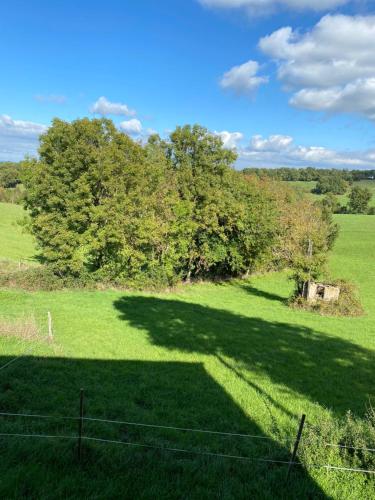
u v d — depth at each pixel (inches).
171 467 309.6
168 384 571.2
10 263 1582.2
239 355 768.9
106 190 1359.5
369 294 1779.0
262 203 1823.3
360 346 930.7
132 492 273.4
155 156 1800.0
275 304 1434.5
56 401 461.4
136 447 340.8
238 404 520.1
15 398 454.0
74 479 276.7
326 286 1373.0
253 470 314.3
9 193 4709.6
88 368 603.2
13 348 634.2
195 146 1817.2
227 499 274.8
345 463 324.8
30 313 924.6
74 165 1282.0
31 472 278.1
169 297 1363.2
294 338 951.6
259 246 1798.7
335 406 563.8
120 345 748.6
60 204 1314.0
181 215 1504.7
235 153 1831.9
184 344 804.0
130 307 1116.5
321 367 745.0
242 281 1931.6
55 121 1296.8
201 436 409.1
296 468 318.0
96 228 1309.1
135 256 1378.0
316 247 1445.6
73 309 1023.0
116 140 1398.9
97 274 1368.1
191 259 1668.3
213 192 1630.2
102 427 389.4
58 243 1278.3
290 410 522.0
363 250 3122.5
